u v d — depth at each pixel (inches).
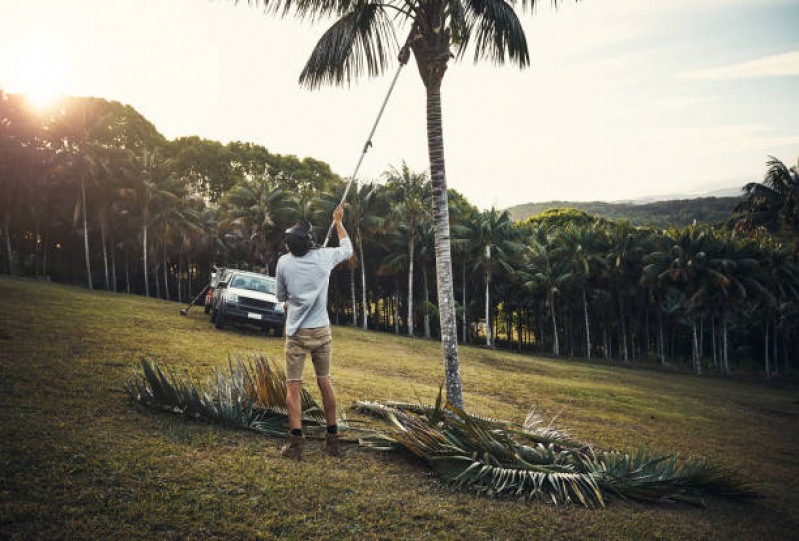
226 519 104.0
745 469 268.7
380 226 1496.1
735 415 573.6
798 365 2049.7
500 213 1648.6
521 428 227.0
